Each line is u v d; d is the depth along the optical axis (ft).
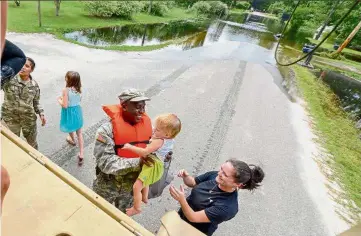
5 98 10.37
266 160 18.17
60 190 5.73
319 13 91.86
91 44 39.34
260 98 28.91
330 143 22.71
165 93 24.91
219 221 6.98
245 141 19.93
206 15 98.94
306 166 18.56
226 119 22.50
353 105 34.73
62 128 12.86
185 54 42.55
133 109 7.21
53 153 14.08
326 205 15.25
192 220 7.00
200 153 17.29
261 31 84.58
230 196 7.12
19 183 5.68
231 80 32.40
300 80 39.88
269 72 40.34
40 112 11.79
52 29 40.50
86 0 56.29
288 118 25.57
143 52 38.99
